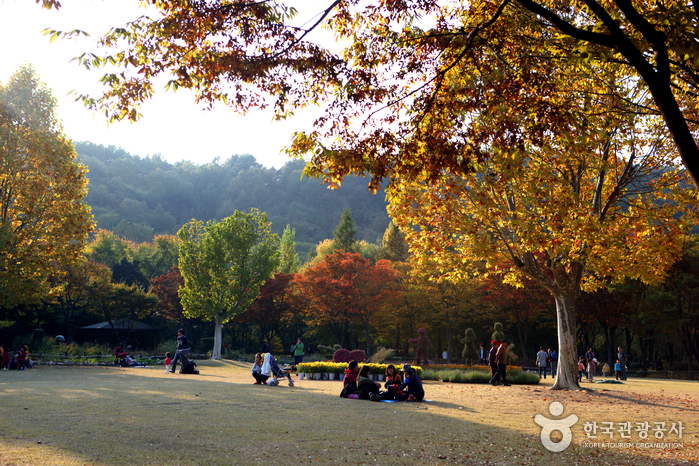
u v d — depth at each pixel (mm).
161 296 56906
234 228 43000
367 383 12609
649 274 15055
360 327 60000
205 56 8023
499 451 6391
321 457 5664
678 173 15508
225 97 8555
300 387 16078
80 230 26875
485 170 12906
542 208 13766
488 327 54656
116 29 7625
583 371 29125
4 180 26062
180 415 8531
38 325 48375
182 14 7766
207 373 23219
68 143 27719
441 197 15750
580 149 9211
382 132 8406
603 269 14852
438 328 54781
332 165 8414
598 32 6547
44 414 8203
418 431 7691
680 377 39031
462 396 14359
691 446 7184
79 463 4965
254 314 55406
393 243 74000
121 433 6688
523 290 44281
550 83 8664
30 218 26203
